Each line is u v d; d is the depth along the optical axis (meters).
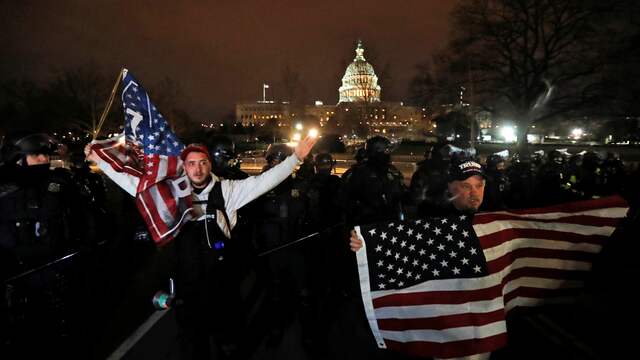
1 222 3.89
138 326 4.94
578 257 3.33
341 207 5.43
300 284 4.86
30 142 4.00
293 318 5.15
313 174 6.74
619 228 5.13
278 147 5.81
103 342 4.52
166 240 3.31
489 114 40.78
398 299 3.17
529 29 35.44
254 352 4.32
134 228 9.76
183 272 3.40
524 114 36.41
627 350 3.94
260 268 5.29
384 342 3.21
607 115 34.81
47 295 4.06
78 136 56.59
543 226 3.29
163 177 3.34
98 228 4.76
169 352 4.29
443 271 3.14
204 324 3.46
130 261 7.51
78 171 8.14
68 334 4.35
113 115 47.62
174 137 3.86
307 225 5.31
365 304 3.22
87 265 6.29
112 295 5.85
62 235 4.14
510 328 4.47
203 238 3.38
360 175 5.29
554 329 4.44
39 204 3.96
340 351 4.34
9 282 3.66
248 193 3.49
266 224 4.95
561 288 3.31
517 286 3.26
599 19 32.97
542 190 9.51
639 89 32.72
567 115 35.66
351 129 56.16
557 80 35.62
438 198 3.63
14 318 3.89
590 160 9.98
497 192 4.99
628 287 4.90
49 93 52.78
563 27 34.53
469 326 3.04
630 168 12.52
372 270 3.24
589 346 4.08
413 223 3.25
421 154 44.00
